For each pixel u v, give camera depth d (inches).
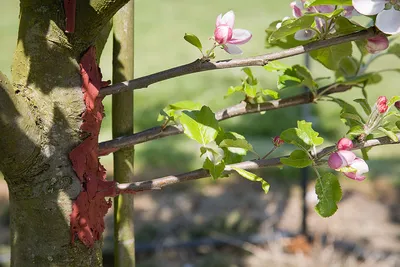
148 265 98.8
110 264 99.0
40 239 40.9
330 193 41.0
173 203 122.4
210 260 99.0
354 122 43.4
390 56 209.5
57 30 39.5
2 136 38.9
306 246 100.9
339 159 40.3
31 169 40.2
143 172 134.1
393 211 119.0
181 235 107.9
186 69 40.8
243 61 40.8
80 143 40.6
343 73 49.5
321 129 152.9
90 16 39.2
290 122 158.9
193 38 40.8
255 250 101.6
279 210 118.3
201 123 41.4
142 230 109.7
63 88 40.1
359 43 47.0
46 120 40.1
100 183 41.1
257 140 149.9
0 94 38.4
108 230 105.7
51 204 40.5
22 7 39.9
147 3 314.2
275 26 46.3
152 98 180.1
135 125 160.9
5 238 106.8
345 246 103.2
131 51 44.4
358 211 118.7
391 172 134.3
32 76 40.0
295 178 130.5
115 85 40.7
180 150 145.2
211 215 117.1
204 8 305.1
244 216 115.9
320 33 42.4
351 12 42.1
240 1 319.6
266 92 45.8
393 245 106.0
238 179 133.2
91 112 40.3
